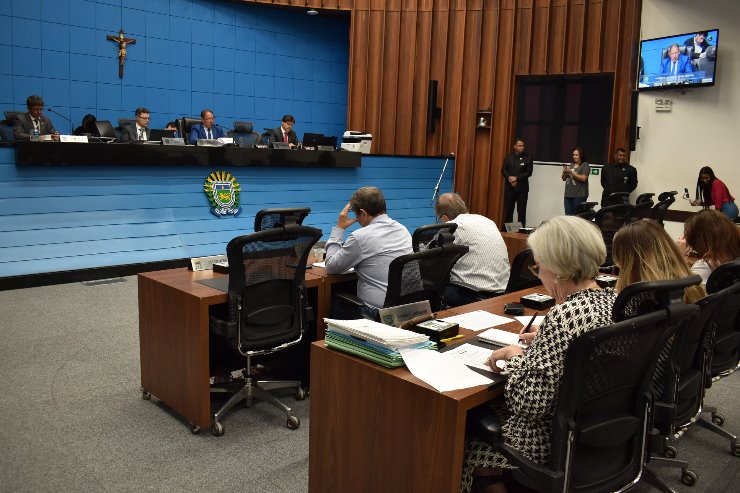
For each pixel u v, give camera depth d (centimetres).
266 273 300
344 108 1108
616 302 165
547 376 169
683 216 835
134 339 430
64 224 587
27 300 519
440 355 204
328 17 1066
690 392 233
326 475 212
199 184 675
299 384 344
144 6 892
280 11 1018
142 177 635
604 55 899
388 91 1011
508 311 269
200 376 292
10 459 267
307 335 354
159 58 913
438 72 998
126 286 575
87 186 600
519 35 953
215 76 967
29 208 567
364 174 828
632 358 171
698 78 802
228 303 298
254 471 266
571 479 169
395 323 230
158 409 324
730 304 259
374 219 339
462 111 993
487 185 986
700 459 289
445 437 178
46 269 573
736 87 799
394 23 998
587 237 179
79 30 843
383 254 332
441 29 990
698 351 240
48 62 824
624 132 891
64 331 443
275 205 736
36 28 812
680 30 838
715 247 288
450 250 308
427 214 911
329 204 789
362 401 199
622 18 877
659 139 869
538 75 947
